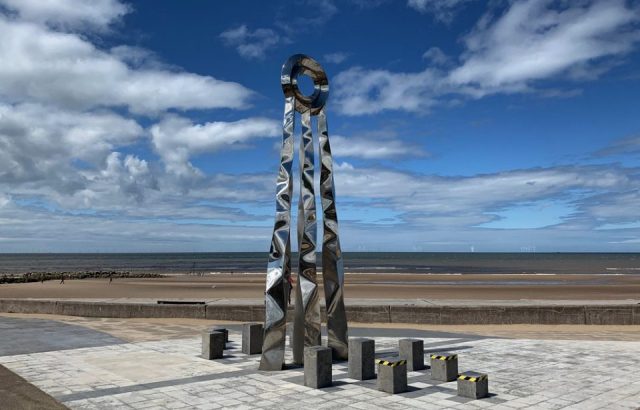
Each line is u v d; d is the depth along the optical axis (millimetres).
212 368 10773
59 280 52938
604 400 8430
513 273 68062
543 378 9938
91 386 9312
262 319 18719
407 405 8156
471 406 8109
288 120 11461
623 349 13016
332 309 11734
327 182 12000
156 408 8000
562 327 17453
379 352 12594
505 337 15219
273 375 10195
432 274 63688
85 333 15555
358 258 175750
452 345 13664
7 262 141250
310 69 12055
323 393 8875
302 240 11727
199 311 19125
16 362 11336
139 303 19656
